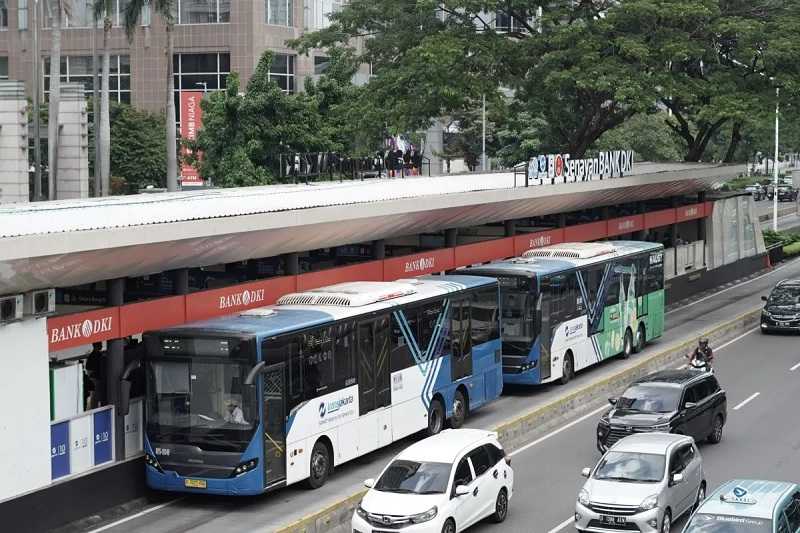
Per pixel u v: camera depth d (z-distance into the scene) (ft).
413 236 147.95
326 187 137.90
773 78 189.47
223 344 82.79
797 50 185.98
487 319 116.16
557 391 126.62
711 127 230.68
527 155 300.61
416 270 129.49
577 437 108.27
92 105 288.30
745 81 191.31
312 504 85.25
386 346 98.53
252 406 82.48
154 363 84.53
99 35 326.44
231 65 319.47
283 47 328.70
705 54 188.85
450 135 340.39
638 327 151.12
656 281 157.07
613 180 167.02
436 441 80.23
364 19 201.16
